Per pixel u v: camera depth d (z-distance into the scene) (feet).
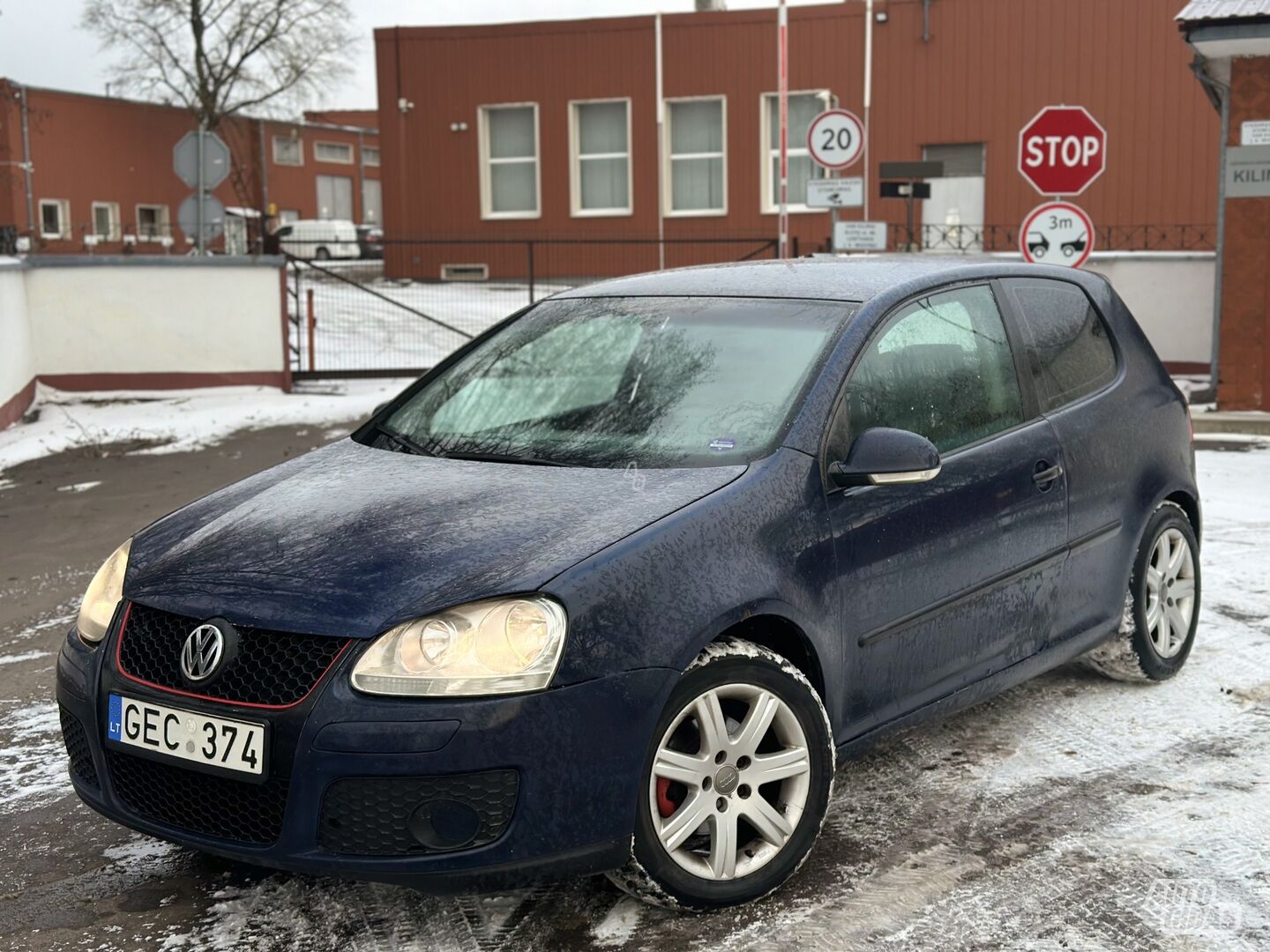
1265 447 35.88
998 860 12.01
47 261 48.01
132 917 11.32
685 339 13.71
